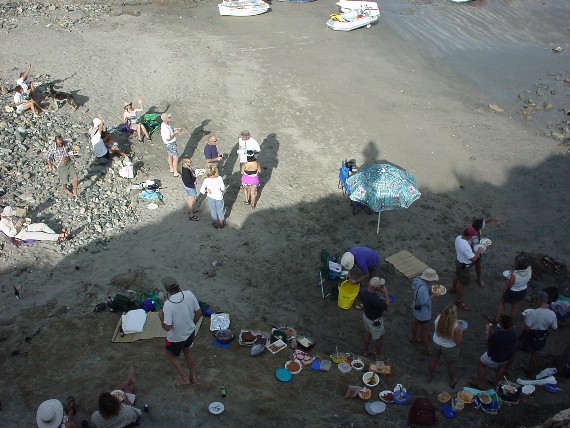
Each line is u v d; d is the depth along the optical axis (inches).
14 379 407.2
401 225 652.7
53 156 657.6
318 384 420.8
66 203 644.7
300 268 579.8
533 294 557.0
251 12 1301.7
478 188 729.6
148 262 570.3
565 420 352.2
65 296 513.3
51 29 1171.3
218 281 553.9
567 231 654.5
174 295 358.3
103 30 1189.7
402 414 397.1
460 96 978.7
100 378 408.8
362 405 403.9
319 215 663.1
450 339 420.2
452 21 1322.6
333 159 775.1
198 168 737.6
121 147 771.4
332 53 1127.6
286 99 938.1
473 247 528.4
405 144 821.9
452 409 402.9
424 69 1074.7
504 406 415.2
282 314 519.5
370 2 1307.8
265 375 424.5
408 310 534.0
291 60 1086.4
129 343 451.5
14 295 513.0
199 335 469.7
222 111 890.7
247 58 1087.0
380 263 591.8
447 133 856.3
